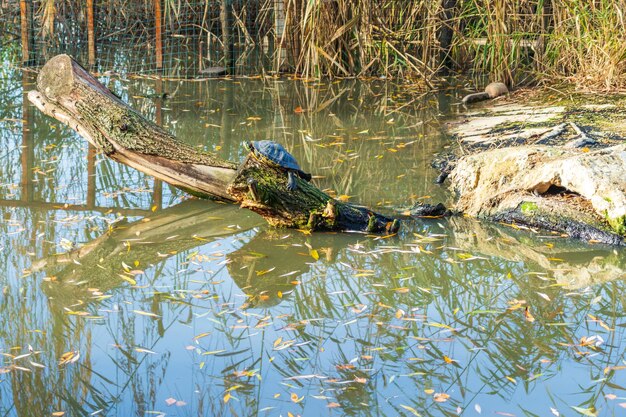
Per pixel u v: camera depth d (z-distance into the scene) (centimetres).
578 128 782
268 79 1161
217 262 549
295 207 596
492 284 513
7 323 462
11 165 761
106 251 569
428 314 471
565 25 1023
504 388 390
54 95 670
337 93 1070
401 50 1166
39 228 610
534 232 600
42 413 374
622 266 540
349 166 757
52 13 1194
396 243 580
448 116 928
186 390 392
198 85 1124
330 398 382
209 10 1273
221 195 661
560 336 443
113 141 650
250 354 425
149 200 677
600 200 587
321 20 1146
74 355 425
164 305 485
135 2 1310
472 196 650
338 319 465
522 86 1042
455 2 1149
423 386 392
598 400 379
